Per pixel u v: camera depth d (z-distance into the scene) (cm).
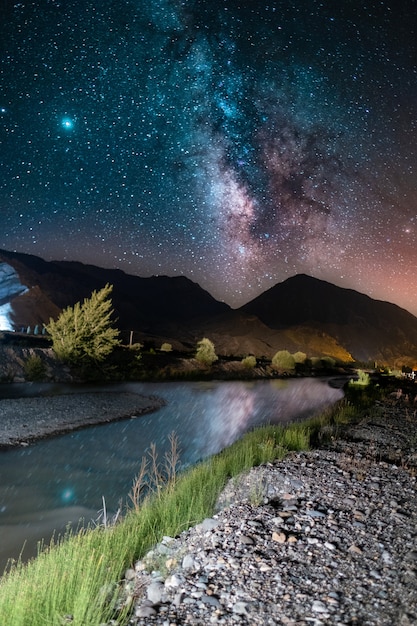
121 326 14375
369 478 803
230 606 407
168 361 4734
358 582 440
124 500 908
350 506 659
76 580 441
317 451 1016
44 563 503
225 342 11600
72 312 3278
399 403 2288
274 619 381
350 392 3078
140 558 530
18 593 414
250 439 1162
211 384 3938
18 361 2895
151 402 2395
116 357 4053
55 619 382
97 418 1778
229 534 558
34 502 880
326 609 392
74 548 514
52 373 2973
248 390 3669
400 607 390
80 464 1151
